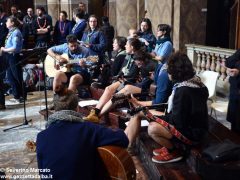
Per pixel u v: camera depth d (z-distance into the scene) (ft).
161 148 13.67
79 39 28.58
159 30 20.74
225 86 25.45
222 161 10.75
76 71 21.88
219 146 11.18
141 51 18.30
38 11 34.14
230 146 11.07
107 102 17.21
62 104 8.18
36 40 33.47
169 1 32.04
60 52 23.04
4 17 29.60
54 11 46.19
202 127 12.63
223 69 25.81
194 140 12.55
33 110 22.84
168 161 12.92
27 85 27.63
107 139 8.13
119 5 35.91
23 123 20.12
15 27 23.93
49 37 34.12
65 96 8.25
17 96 24.75
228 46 33.55
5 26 29.22
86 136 8.00
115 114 16.71
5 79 27.20
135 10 35.68
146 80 18.11
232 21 33.06
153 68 18.08
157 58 19.61
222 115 22.00
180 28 31.35
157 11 34.27
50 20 34.40
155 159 13.01
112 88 17.92
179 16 31.17
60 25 33.12
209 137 13.16
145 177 13.85
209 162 10.83
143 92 17.95
